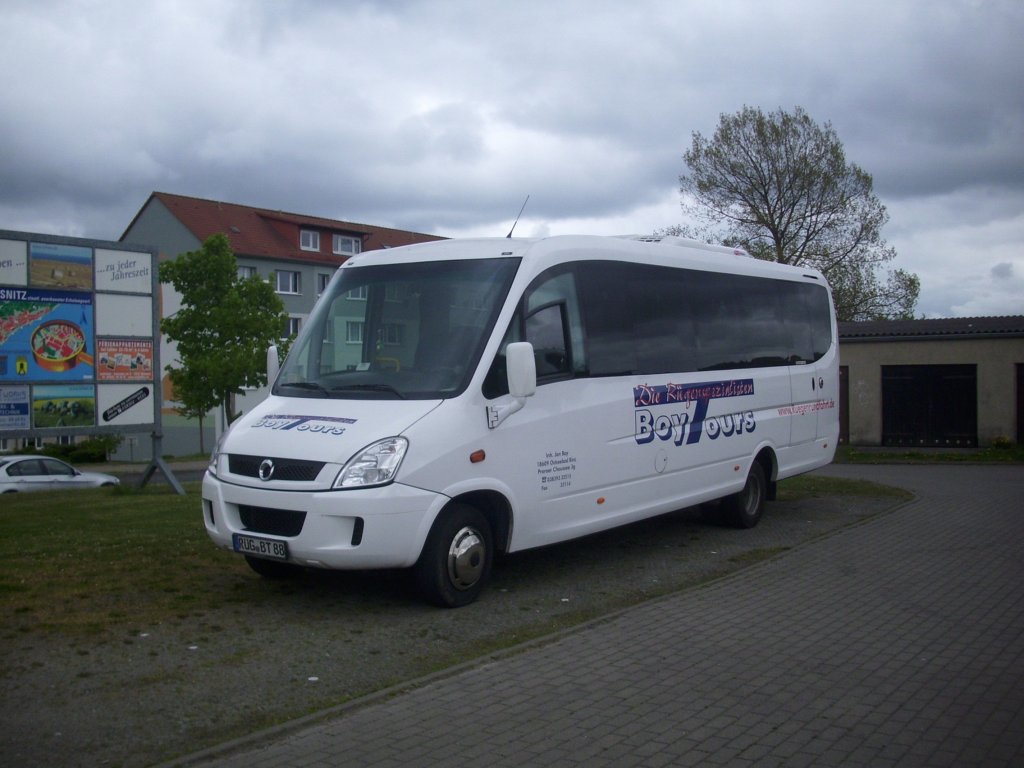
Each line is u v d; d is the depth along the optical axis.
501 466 7.74
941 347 29.03
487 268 8.27
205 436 52.94
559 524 8.38
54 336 14.47
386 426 7.20
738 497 11.32
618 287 9.38
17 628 6.78
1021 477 19.39
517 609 7.63
